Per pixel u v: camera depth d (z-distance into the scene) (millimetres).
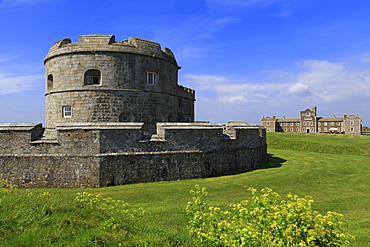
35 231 6344
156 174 17891
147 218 9953
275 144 45500
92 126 16609
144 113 22062
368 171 22328
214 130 20703
